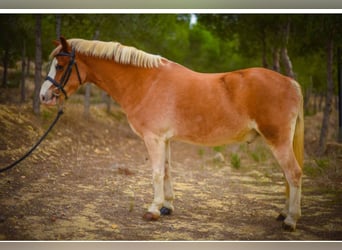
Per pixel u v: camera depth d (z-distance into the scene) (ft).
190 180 13.67
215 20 20.62
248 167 16.20
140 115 8.86
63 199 10.25
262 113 8.10
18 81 18.76
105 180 12.55
